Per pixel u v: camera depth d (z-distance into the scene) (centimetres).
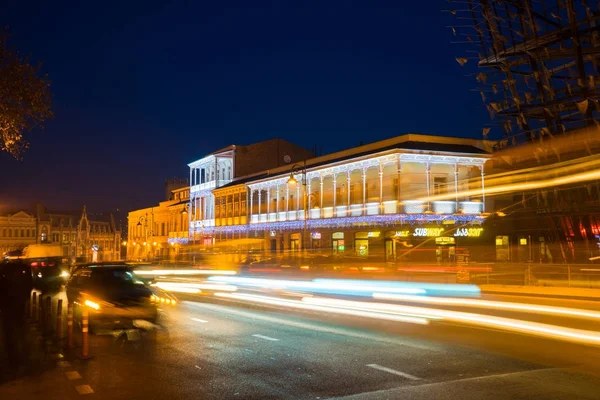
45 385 871
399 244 4069
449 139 4431
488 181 4216
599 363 980
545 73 3156
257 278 3500
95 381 896
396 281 3166
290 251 5034
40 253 5412
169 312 1828
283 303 2100
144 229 9312
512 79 3353
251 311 1848
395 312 1762
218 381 884
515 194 3697
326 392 805
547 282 2591
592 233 2964
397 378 880
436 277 3384
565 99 3031
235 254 5384
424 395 775
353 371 936
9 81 1373
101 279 1548
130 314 1440
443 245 4094
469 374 902
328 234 4794
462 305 1961
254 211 5906
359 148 4725
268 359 1051
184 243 7462
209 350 1152
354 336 1299
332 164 4609
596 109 2956
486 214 4062
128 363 1036
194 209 7362
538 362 991
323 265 3938
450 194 4194
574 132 3023
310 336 1309
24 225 11475
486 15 3353
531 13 3144
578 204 2992
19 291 2538
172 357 1086
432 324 1490
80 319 1522
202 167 7288
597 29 2916
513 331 1354
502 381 851
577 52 2922
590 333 1304
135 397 796
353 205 4494
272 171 5869
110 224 13125
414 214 4012
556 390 795
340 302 2055
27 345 1242
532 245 3469
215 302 2175
